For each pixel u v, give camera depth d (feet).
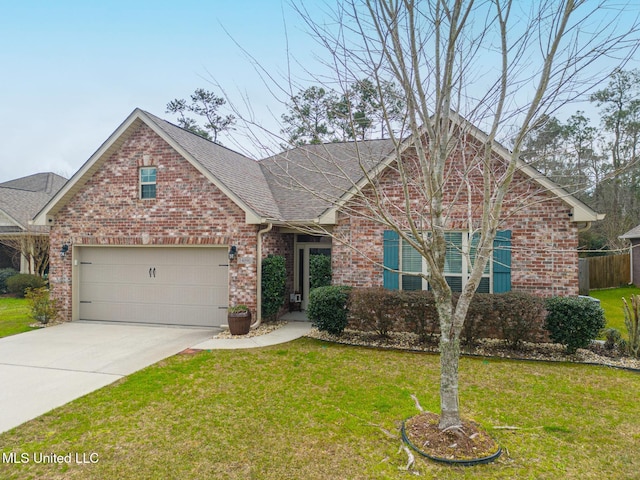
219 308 40.11
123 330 38.91
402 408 20.21
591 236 86.53
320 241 46.93
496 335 30.91
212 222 39.52
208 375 25.34
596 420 19.06
